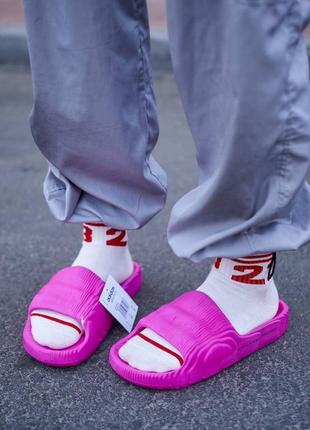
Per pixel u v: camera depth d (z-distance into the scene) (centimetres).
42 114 105
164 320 103
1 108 311
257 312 109
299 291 132
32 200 196
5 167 229
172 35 90
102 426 90
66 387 100
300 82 83
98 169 108
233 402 95
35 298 112
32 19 99
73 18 96
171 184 208
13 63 409
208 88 91
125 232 123
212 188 92
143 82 104
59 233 170
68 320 107
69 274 115
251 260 105
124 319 116
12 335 118
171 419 92
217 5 84
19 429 90
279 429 88
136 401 96
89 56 98
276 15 77
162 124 283
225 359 102
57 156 108
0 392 99
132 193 111
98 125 102
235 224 95
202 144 96
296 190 90
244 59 79
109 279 116
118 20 97
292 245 95
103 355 109
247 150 85
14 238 167
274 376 102
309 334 115
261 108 82
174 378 97
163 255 153
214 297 107
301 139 86
